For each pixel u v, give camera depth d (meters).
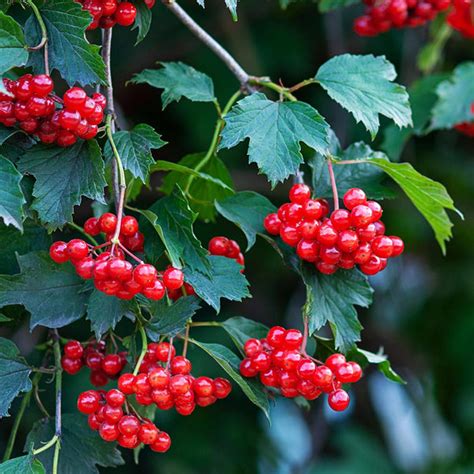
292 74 1.64
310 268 1.20
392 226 1.71
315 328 1.18
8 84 1.14
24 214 1.16
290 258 1.20
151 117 1.63
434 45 1.44
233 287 1.18
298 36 1.66
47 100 1.14
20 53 1.14
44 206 1.16
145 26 1.20
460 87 1.39
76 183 1.16
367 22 1.33
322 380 1.16
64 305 1.18
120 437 1.16
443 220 1.23
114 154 1.17
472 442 1.79
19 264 1.18
